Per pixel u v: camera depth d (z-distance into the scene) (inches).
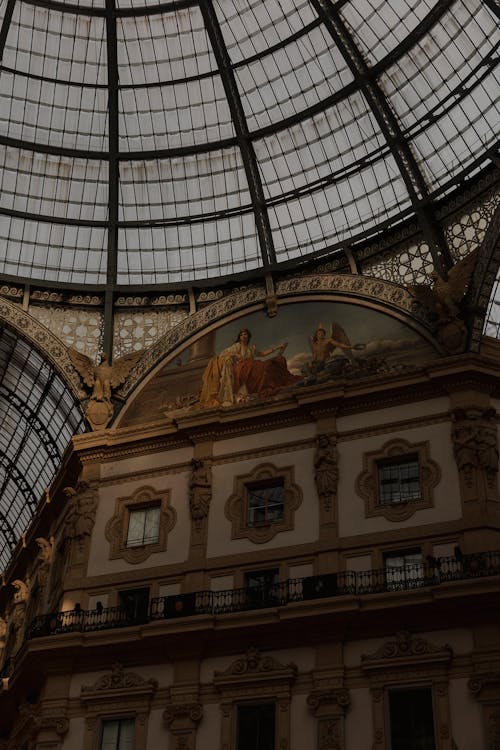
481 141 1200.2
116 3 1285.7
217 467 1185.4
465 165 1218.0
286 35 1269.7
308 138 1310.3
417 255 1243.8
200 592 1086.4
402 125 1254.3
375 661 979.9
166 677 1067.3
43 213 1408.7
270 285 1318.9
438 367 1122.0
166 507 1187.9
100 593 1156.5
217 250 1382.9
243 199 1369.3
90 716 1069.1
